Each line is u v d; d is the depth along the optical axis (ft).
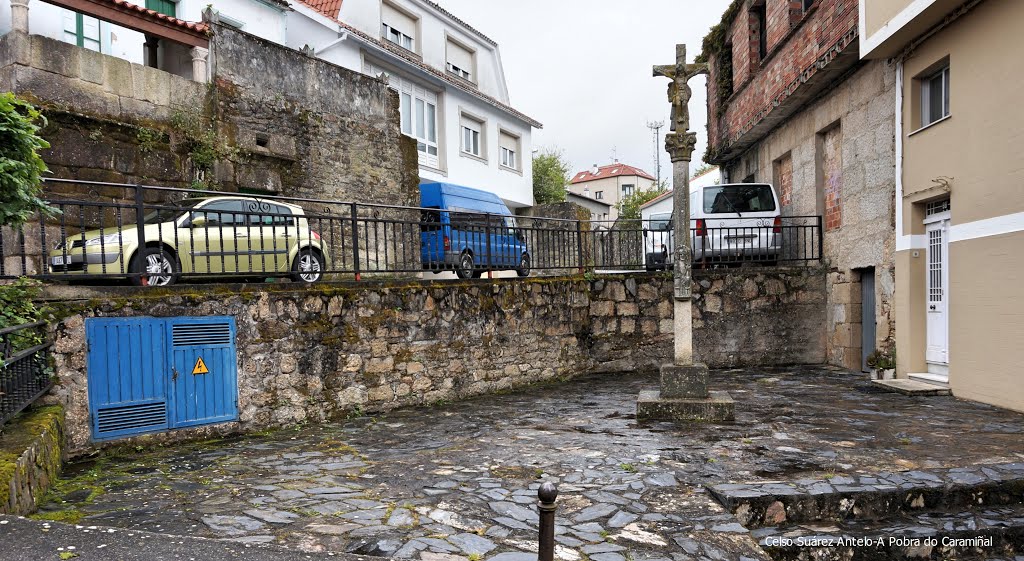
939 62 28.53
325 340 26.21
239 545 9.29
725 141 56.59
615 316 41.06
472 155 69.97
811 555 13.32
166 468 18.49
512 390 34.63
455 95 67.31
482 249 41.01
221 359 23.06
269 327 24.49
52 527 9.42
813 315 41.70
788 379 35.14
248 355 23.82
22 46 28.02
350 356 27.07
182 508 14.49
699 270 41.50
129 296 20.97
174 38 34.88
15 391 16.05
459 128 68.23
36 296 18.93
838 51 33.91
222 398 23.00
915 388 28.35
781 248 42.86
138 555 8.58
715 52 59.41
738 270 41.60
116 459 19.75
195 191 28.40
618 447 20.12
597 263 42.73
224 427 23.00
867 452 18.61
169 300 21.85
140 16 33.06
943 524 14.38
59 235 28.53
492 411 27.96
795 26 39.70
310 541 12.32
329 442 22.02
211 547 9.09
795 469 17.04
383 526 13.23
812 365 41.29
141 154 32.07
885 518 14.96
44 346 18.15
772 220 43.01
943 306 29.32
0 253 18.44
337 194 43.42
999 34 24.49
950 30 27.32
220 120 36.09
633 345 41.37
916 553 13.64
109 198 30.60
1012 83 23.94
